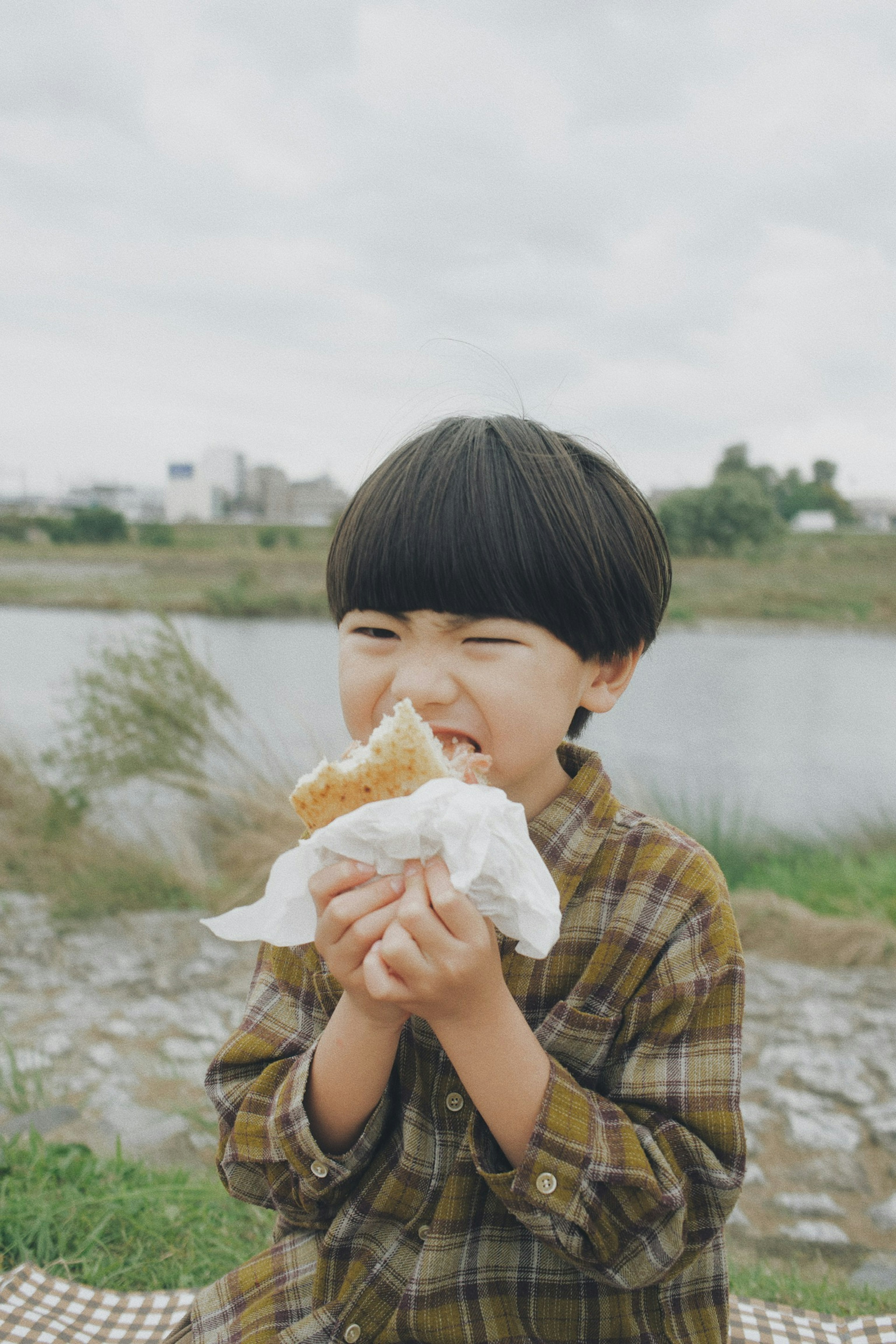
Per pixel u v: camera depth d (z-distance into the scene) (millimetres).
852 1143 3045
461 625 1155
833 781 8898
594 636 1221
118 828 5926
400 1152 1261
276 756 6262
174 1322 1876
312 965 1425
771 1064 3611
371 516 1190
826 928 5074
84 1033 3707
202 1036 3709
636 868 1301
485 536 1135
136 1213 2311
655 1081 1202
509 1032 1091
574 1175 1084
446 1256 1177
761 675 15156
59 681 7723
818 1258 2467
